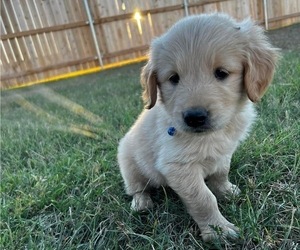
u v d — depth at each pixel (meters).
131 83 0.82
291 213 0.25
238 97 0.24
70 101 0.75
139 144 0.29
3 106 0.85
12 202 0.32
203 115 0.22
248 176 0.31
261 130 0.37
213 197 0.25
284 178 0.29
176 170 0.26
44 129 0.53
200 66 0.23
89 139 0.46
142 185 0.31
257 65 0.24
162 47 0.25
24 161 0.42
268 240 0.23
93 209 0.29
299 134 0.35
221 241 0.24
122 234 0.26
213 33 0.23
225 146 0.26
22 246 0.26
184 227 0.26
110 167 0.37
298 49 0.86
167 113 0.25
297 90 0.46
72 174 0.35
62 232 0.27
